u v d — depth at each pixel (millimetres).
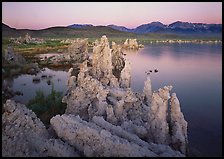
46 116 37188
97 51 52781
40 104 40875
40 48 136875
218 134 33875
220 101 47469
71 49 99688
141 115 31969
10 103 25141
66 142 23188
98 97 32375
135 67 84562
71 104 35188
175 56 115500
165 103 26344
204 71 76500
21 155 21391
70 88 41031
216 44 194375
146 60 101938
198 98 49750
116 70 76000
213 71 76062
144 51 142500
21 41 154125
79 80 40562
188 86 59062
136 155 19938
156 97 26453
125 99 31781
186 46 178000
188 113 42031
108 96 34562
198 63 92375
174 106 27328
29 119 24359
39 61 94375
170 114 28062
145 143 22516
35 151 22344
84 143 22312
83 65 43719
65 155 21281
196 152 28766
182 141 25562
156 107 26344
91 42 170500
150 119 26656
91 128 22531
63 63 89438
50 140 22906
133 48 161875
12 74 71250
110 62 52562
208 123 37656
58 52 127312
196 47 166500
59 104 40219
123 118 29578
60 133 23766
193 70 78375
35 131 24234
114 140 21172
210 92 53688
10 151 21703
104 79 45844
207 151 29109
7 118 24234
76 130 22953
